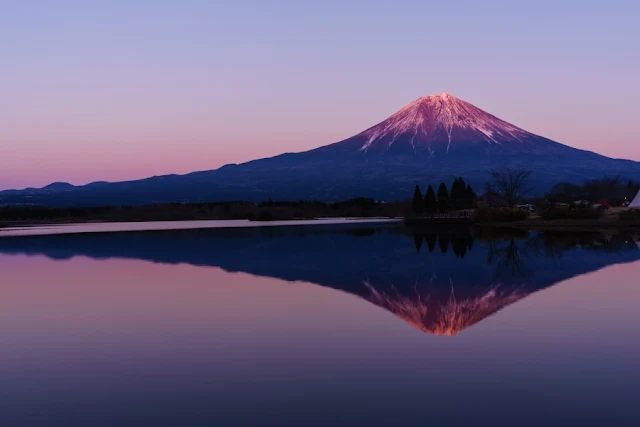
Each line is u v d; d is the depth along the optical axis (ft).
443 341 59.00
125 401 43.45
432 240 192.13
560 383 46.11
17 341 60.54
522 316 69.82
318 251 154.92
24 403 43.27
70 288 94.43
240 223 347.97
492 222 303.48
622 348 55.57
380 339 60.08
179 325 67.10
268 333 62.95
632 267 111.65
